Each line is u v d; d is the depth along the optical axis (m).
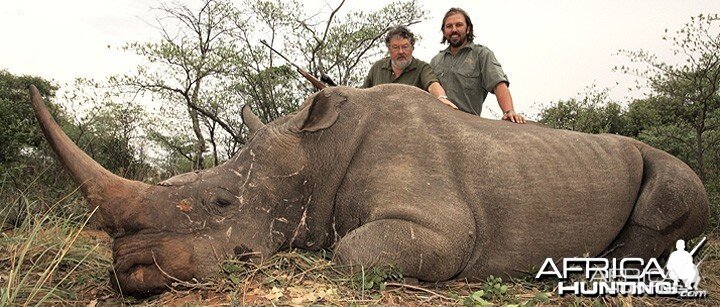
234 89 12.95
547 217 4.53
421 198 4.16
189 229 3.87
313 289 3.66
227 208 4.05
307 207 4.42
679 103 11.52
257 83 12.74
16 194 7.77
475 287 4.27
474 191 4.39
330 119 4.36
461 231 4.15
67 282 4.31
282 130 4.41
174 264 3.78
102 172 3.75
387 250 3.94
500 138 4.66
